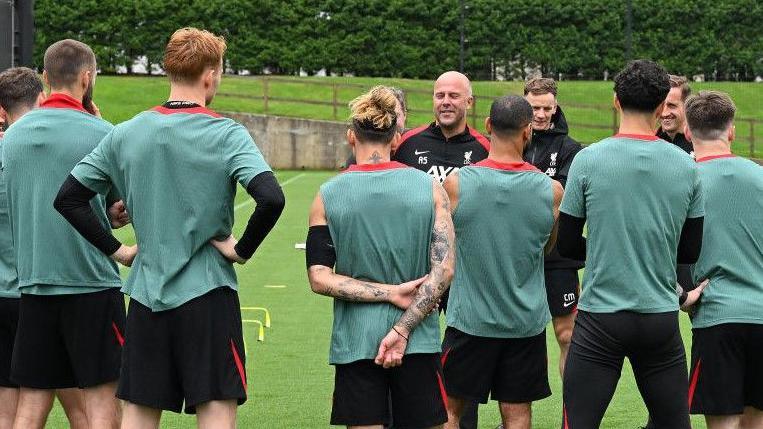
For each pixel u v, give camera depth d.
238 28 55.81
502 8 57.50
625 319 6.16
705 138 6.85
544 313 7.07
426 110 50.50
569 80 58.66
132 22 55.28
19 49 13.51
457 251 7.07
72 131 6.67
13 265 7.16
